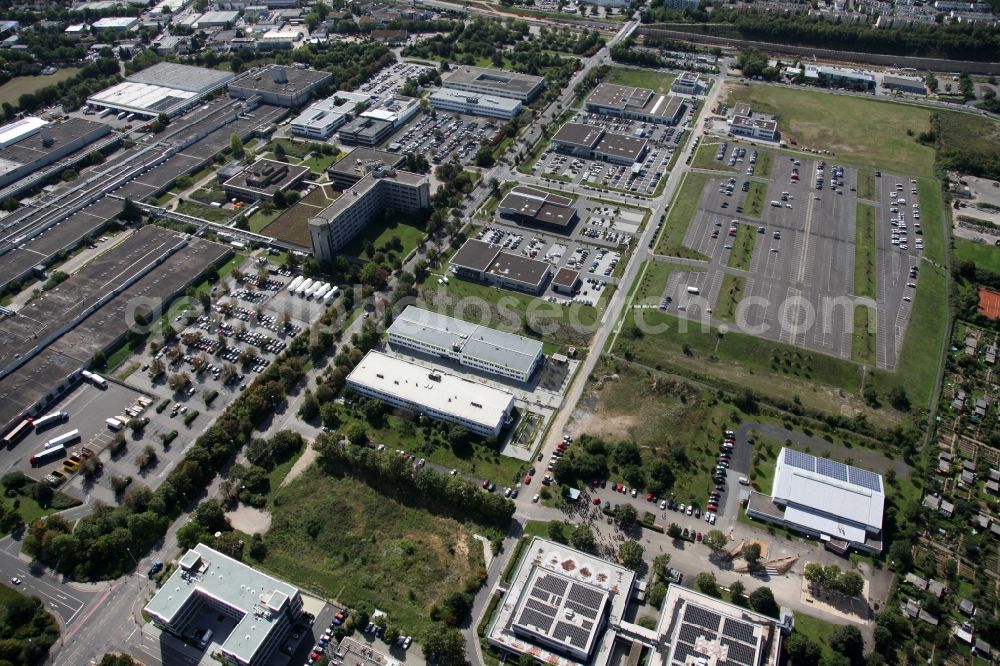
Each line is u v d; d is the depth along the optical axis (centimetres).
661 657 19688
